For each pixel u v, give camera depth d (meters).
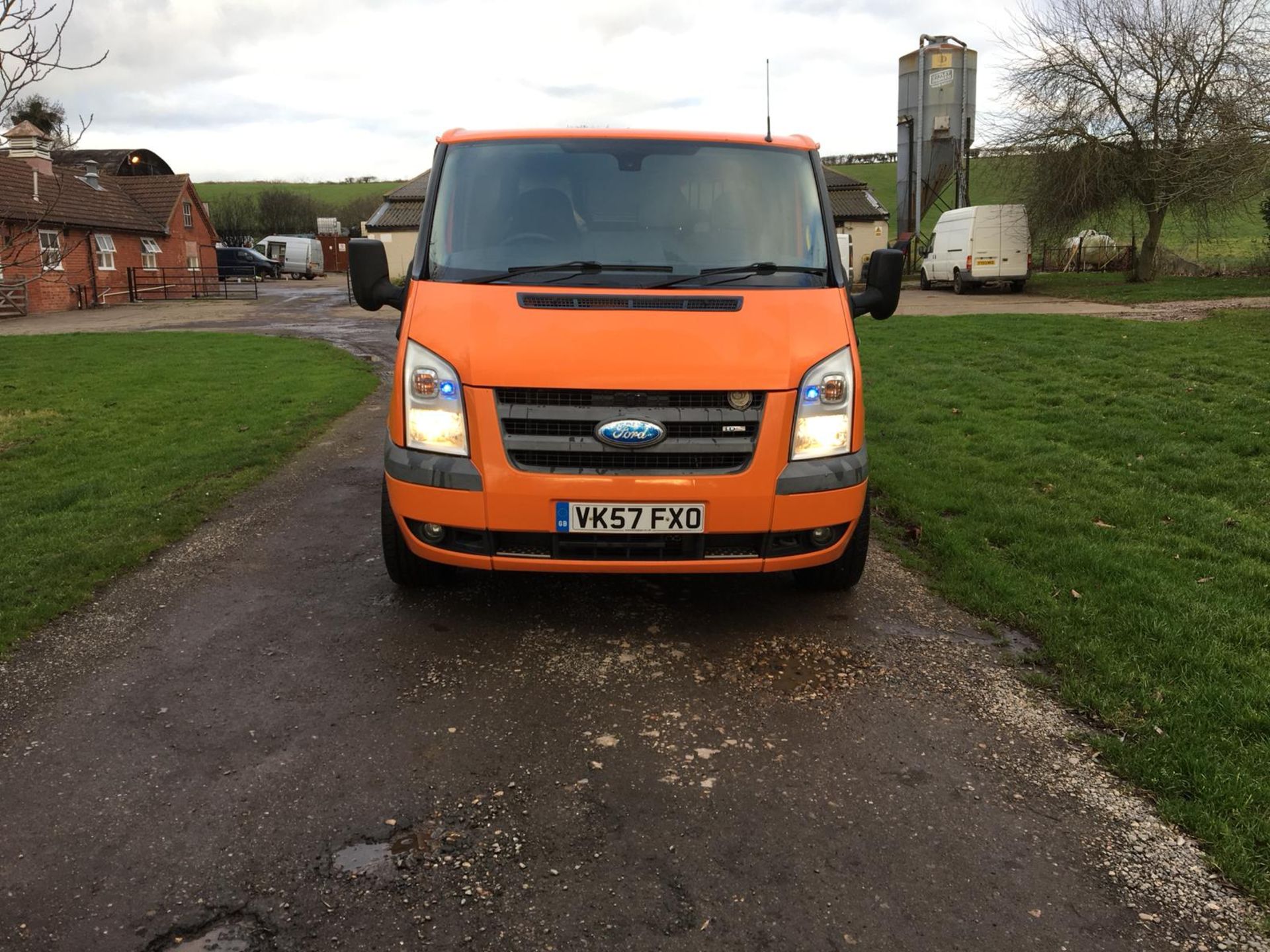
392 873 2.49
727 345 3.77
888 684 3.66
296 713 3.39
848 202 40.69
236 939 2.25
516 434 3.68
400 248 47.06
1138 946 2.25
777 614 4.40
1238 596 4.39
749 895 2.42
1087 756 3.11
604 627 4.22
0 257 6.61
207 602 4.50
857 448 3.96
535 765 3.04
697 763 3.07
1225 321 17.16
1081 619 4.15
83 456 8.30
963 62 34.69
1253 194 22.81
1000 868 2.54
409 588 4.63
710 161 4.62
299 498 6.52
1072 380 11.12
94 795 2.85
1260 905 2.39
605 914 2.34
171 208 41.31
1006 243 27.48
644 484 3.63
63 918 2.31
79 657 3.86
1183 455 7.17
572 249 4.26
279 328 23.77
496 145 4.66
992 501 6.10
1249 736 3.14
